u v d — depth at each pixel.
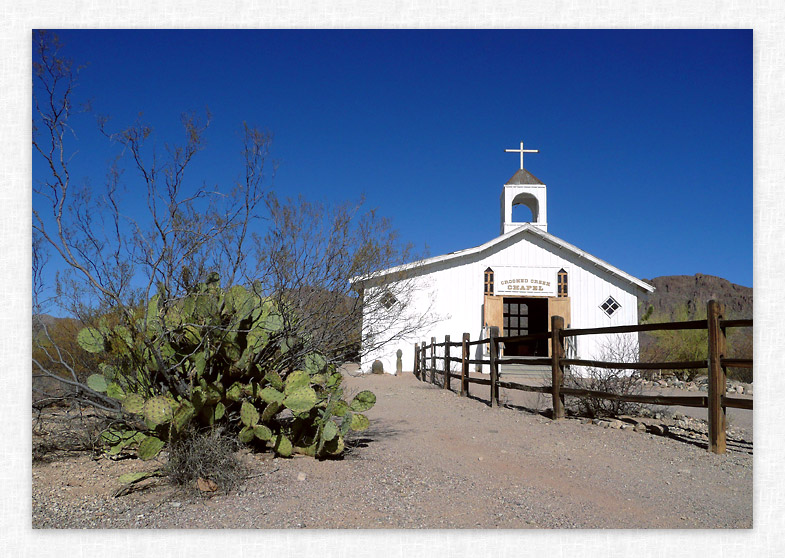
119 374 5.60
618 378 8.59
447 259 18.42
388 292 7.30
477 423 7.74
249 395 5.52
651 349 16.80
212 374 5.51
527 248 19.02
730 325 5.83
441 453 5.85
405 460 5.48
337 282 6.29
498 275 18.80
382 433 6.95
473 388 12.92
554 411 8.03
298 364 6.30
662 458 5.67
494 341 9.66
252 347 5.45
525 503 4.18
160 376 5.41
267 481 4.62
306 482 4.61
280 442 5.35
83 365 7.05
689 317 18.67
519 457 5.69
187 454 4.51
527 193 19.83
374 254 6.84
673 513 4.01
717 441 5.89
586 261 19.09
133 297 5.27
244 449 5.59
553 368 8.14
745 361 5.67
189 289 5.42
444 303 18.45
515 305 22.16
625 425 7.27
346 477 4.78
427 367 16.84
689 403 6.26
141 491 4.46
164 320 5.13
